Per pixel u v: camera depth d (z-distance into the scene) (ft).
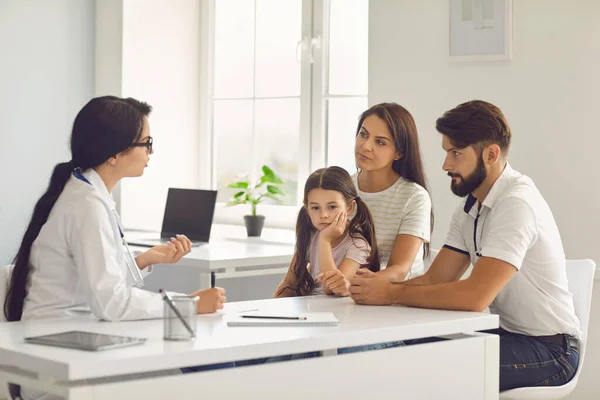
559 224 10.50
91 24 15.05
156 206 15.15
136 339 5.51
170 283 12.49
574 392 10.39
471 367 6.78
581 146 10.32
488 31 10.90
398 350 6.33
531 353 7.69
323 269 8.22
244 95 14.99
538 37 10.59
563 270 8.00
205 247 11.97
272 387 5.67
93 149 6.95
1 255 13.93
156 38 15.05
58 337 5.52
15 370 5.55
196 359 5.30
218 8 15.33
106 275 6.46
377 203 8.86
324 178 8.38
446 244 8.44
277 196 14.56
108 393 5.00
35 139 14.30
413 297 7.27
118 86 14.71
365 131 8.75
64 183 6.93
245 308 7.16
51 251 6.72
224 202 15.30
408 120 8.79
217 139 15.42
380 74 11.98
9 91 13.92
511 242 7.37
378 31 12.00
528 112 10.69
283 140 14.48
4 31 13.82
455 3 11.15
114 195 14.78
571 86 10.38
